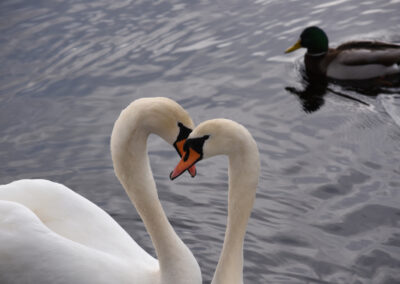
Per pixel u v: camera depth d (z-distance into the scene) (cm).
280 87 1280
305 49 1459
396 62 1344
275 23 1492
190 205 976
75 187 1020
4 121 1189
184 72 1322
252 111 1196
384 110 1209
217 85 1277
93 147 1112
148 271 715
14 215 659
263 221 927
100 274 675
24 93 1266
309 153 1070
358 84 1326
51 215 696
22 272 658
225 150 599
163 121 615
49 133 1153
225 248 673
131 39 1433
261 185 997
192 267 713
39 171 1058
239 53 1384
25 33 1462
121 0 1603
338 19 1509
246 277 827
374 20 1497
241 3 1582
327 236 891
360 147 1084
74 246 675
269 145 1095
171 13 1538
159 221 690
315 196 967
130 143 635
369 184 985
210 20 1506
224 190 1005
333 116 1183
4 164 1075
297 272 832
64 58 1372
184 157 604
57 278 662
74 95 1256
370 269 827
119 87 1277
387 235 883
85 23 1497
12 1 1614
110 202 990
